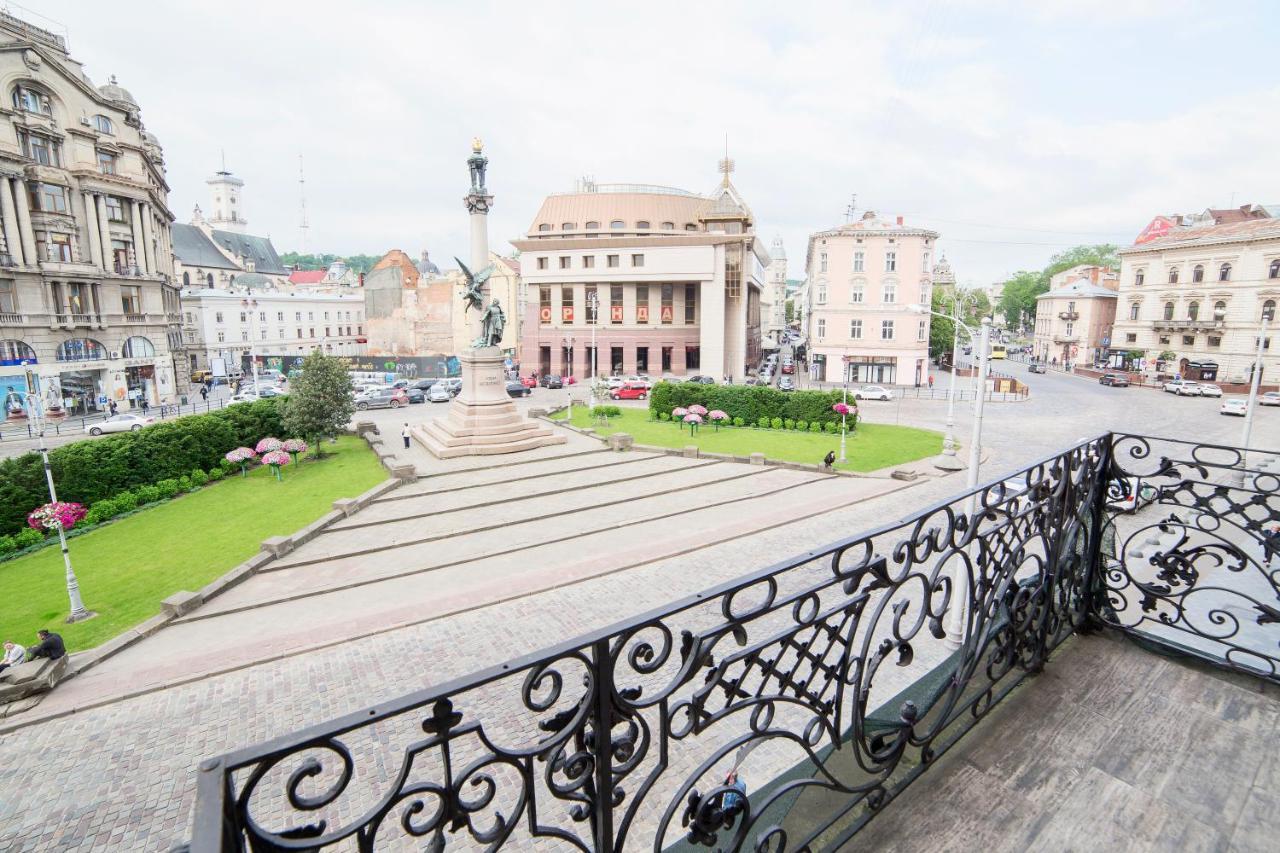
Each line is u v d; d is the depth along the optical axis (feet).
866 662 10.68
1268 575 14.44
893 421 134.00
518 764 7.30
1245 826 10.78
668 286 206.28
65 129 143.74
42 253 141.08
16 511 64.75
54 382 141.90
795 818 11.09
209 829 4.71
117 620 49.14
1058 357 262.47
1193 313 186.50
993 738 12.88
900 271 185.26
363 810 29.30
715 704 34.81
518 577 53.93
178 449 83.30
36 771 32.22
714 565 56.08
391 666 41.29
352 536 66.08
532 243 202.18
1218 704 13.96
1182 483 16.17
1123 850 10.36
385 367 224.33
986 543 12.76
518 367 229.04
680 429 122.62
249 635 46.50
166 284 184.55
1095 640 16.42
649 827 27.25
